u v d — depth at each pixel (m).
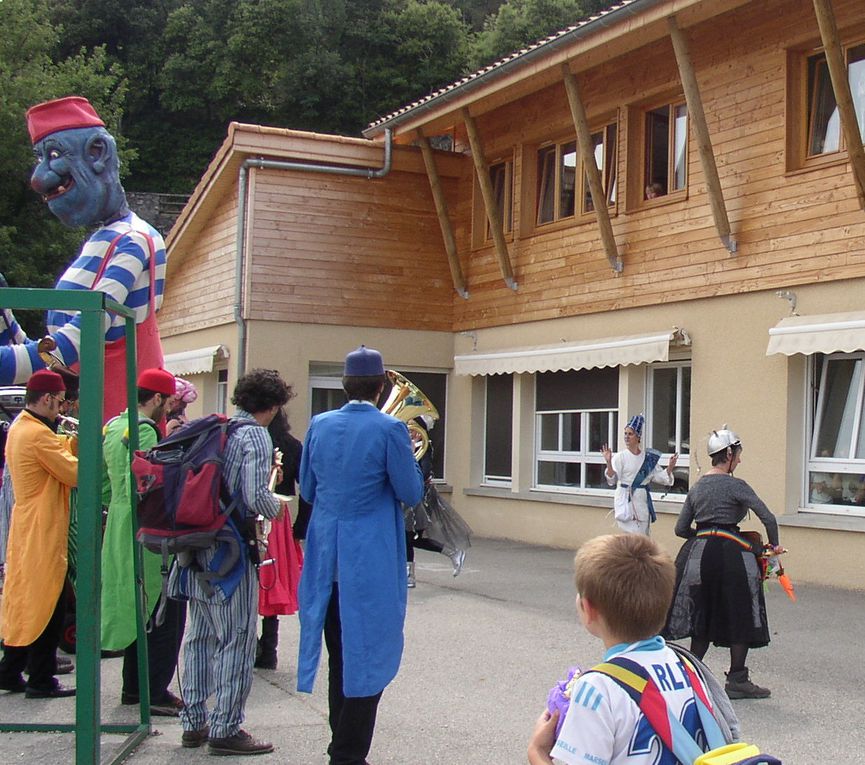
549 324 16.17
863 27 11.72
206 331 19.31
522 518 16.64
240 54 43.69
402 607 5.02
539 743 2.66
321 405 18.02
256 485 5.37
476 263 17.91
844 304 11.60
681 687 2.63
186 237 19.80
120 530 6.27
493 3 50.94
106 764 5.29
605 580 2.69
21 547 6.52
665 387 14.59
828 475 12.00
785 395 12.22
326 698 6.83
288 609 7.54
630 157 14.76
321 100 43.88
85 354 4.88
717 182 12.59
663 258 13.98
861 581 11.25
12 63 33.06
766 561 6.97
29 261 31.72
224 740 5.55
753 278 12.62
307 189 17.62
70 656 7.96
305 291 17.59
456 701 6.78
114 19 46.47
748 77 12.85
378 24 44.44
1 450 9.59
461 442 18.19
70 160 7.73
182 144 45.12
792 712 6.61
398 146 18.05
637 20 12.47
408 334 18.23
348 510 4.96
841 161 11.66
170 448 5.46
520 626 9.30
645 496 11.72
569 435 16.28
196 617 5.66
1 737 5.95
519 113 16.94
